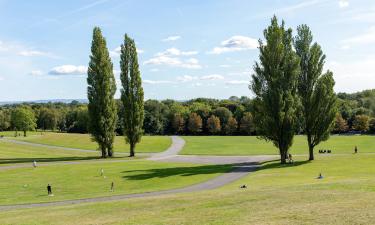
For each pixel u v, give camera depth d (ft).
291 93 270.05
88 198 151.94
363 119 617.62
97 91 339.57
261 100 272.51
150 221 82.28
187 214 87.71
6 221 96.07
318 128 274.36
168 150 419.95
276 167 246.27
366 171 201.36
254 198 104.42
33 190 183.32
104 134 341.41
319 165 241.96
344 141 447.42
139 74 353.72
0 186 193.77
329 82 272.92
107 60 343.05
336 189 110.52
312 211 79.15
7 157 341.82
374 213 73.31
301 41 281.13
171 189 169.99
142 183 197.26
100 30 343.26
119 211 101.40
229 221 75.82
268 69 268.62
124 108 354.54
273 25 273.54
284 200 96.84
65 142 505.66
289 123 263.90
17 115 619.67
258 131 277.64
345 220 69.77
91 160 314.55
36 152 398.62
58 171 242.58
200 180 200.13
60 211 109.50
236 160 312.29
